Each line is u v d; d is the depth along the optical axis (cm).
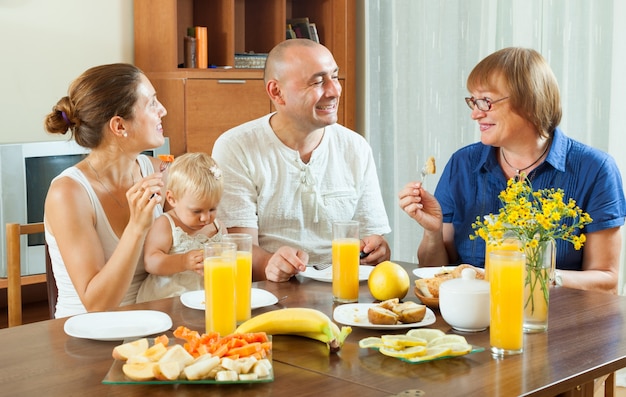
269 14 427
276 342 154
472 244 244
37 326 165
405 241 444
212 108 389
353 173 265
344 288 184
